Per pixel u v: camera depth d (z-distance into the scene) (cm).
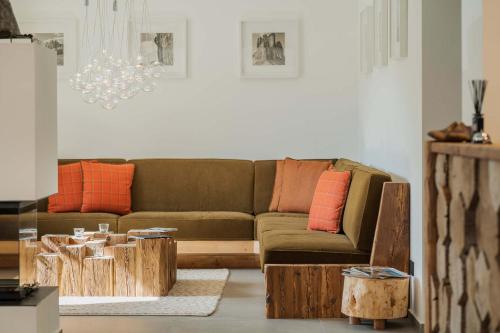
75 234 622
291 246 539
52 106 473
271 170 789
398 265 532
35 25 829
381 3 632
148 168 790
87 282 596
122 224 721
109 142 830
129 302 576
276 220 687
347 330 500
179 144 832
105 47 829
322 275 535
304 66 829
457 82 488
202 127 832
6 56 432
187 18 829
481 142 314
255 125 830
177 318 530
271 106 830
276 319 530
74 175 759
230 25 830
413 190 517
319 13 827
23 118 432
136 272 596
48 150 462
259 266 734
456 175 296
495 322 249
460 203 288
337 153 830
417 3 502
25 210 432
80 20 829
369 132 736
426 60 489
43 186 450
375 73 694
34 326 415
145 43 829
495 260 249
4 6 445
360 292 502
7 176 433
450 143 313
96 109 828
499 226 245
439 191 321
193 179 788
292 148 830
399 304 502
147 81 827
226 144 832
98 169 764
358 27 818
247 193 786
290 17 827
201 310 549
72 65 829
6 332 416
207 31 830
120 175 768
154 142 830
